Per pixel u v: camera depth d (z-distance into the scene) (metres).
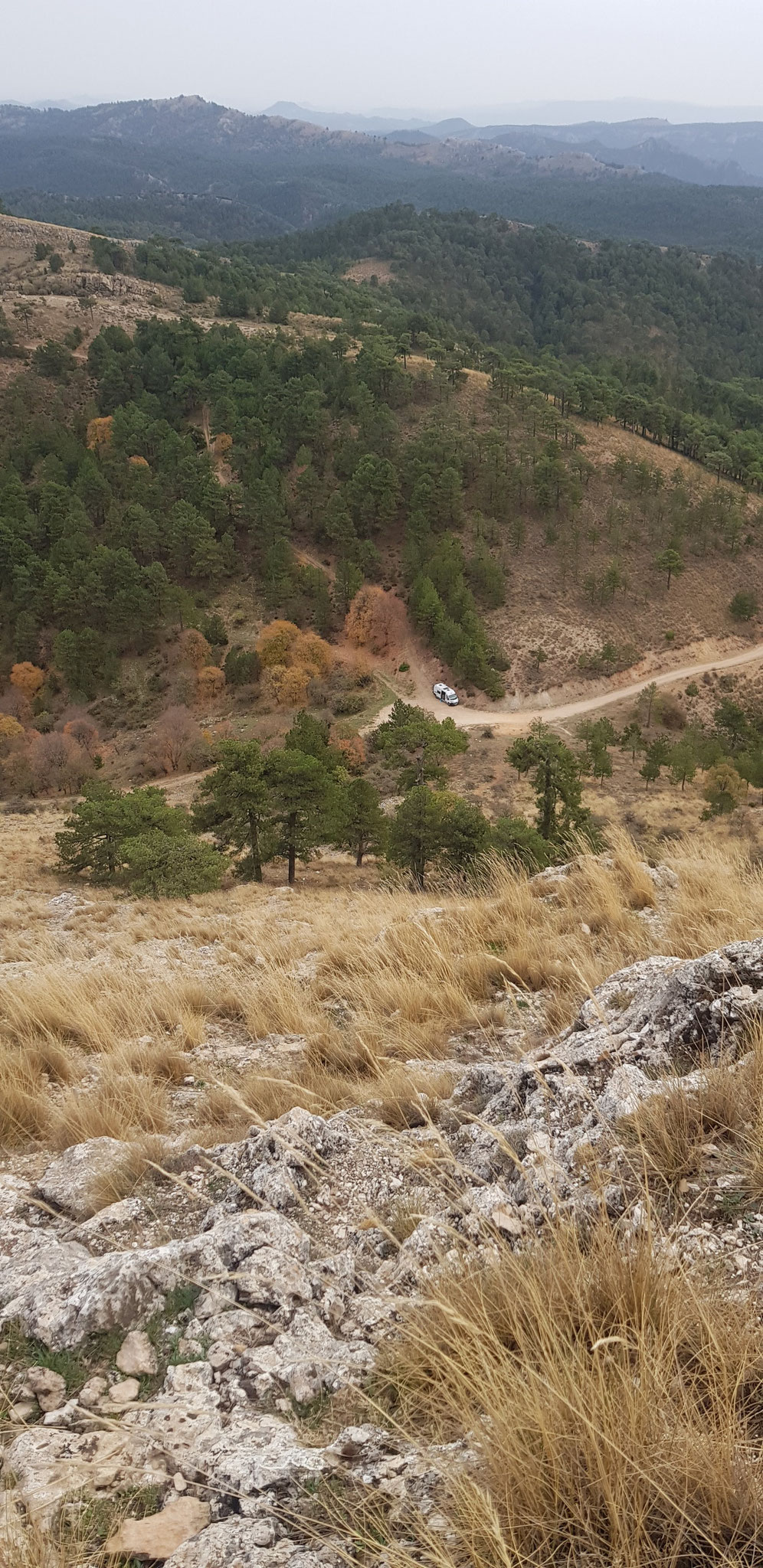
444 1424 2.27
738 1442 1.86
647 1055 3.94
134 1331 2.95
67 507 98.69
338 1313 2.96
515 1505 1.83
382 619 86.75
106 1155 4.36
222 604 93.62
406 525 96.94
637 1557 1.66
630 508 101.81
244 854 33.25
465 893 12.89
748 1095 3.21
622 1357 2.05
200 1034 6.64
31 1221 3.93
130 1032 6.87
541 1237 2.86
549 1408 1.94
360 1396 2.46
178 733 73.50
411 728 38.91
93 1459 2.33
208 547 93.25
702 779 60.06
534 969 6.46
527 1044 5.39
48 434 117.38
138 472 104.69
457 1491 1.89
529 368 134.12
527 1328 2.38
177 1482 2.24
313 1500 2.08
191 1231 3.64
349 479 104.56
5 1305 3.18
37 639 88.50
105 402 127.12
